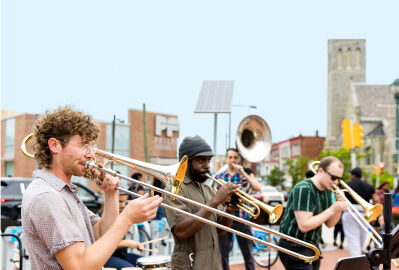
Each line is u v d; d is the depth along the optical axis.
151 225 7.61
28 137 2.26
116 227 2.02
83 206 2.22
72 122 2.07
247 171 6.36
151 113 35.25
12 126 31.36
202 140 3.52
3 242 5.85
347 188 4.45
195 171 3.49
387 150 73.50
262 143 6.18
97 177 2.29
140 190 8.82
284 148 105.69
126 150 33.00
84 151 2.11
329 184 4.12
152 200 2.12
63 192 2.07
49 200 1.94
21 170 30.44
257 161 6.07
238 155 6.36
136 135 33.66
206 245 3.33
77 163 2.10
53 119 2.08
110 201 2.39
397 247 2.41
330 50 97.44
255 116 6.05
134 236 6.84
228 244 5.70
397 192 8.82
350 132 12.88
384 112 80.12
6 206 10.84
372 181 55.59
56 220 1.91
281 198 20.55
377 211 4.45
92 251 1.94
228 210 3.67
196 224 3.14
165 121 36.19
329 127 95.81
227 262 5.67
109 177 2.30
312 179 4.21
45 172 2.10
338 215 4.30
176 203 3.28
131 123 33.44
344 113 95.44
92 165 2.20
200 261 3.26
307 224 3.96
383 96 82.31
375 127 78.75
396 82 18.22
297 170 68.06
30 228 1.95
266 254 8.73
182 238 3.22
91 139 2.15
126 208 2.08
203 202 3.43
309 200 4.05
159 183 6.41
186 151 3.47
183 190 3.37
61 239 1.89
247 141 6.19
